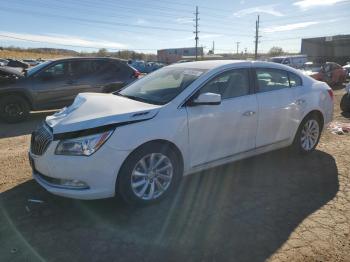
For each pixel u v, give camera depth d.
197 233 3.47
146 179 3.91
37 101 9.33
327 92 5.88
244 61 4.87
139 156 3.78
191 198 4.21
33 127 8.60
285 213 3.87
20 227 3.56
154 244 3.29
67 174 3.58
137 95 4.58
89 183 3.60
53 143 3.63
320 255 3.12
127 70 10.70
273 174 4.98
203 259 3.07
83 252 3.17
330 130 7.61
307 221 3.70
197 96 4.22
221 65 4.61
